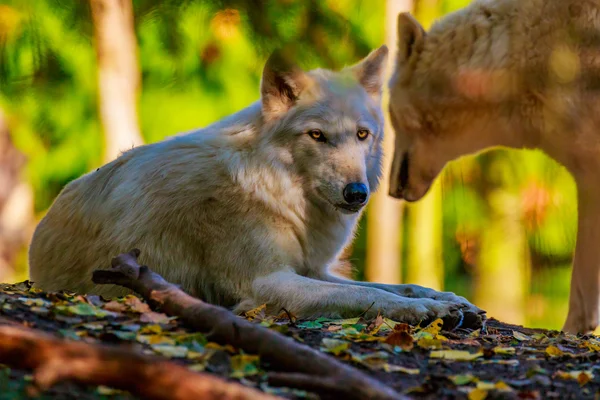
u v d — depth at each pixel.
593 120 10.91
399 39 12.09
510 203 24.52
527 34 11.11
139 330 6.89
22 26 21.17
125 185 9.55
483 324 8.76
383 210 20.89
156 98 22.59
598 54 10.78
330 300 8.70
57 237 9.97
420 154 12.41
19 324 6.68
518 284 24.72
